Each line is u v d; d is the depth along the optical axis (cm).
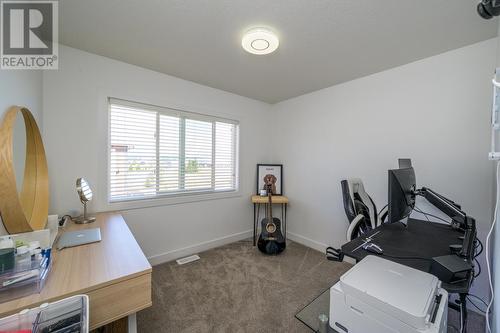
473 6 130
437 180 188
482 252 165
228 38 168
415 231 155
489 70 163
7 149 98
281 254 268
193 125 271
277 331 150
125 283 94
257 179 331
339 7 133
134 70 218
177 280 209
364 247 127
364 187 236
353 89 246
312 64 209
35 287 81
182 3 132
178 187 260
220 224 296
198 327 152
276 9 135
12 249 83
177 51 189
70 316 75
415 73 200
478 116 168
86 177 195
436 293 85
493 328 117
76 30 160
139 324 153
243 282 206
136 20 148
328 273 224
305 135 300
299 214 309
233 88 280
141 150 231
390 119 216
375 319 79
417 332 69
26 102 139
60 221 164
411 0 126
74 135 189
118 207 214
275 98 321
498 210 106
